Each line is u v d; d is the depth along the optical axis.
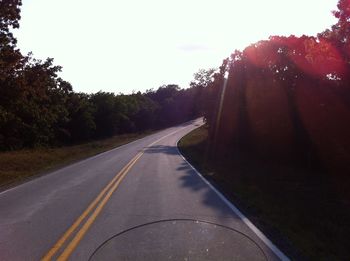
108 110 87.69
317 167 22.50
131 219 9.29
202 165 23.81
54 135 62.44
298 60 25.80
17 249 7.09
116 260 6.36
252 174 19.77
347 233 8.62
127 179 16.92
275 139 28.08
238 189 14.31
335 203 12.52
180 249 6.91
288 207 11.41
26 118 48.78
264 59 30.48
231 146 40.69
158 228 8.41
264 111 29.56
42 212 10.41
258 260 6.31
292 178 18.44
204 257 6.45
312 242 7.60
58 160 31.38
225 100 43.19
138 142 55.78
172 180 16.66
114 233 8.03
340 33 20.34
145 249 6.92
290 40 28.22
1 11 29.06
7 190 15.05
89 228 8.48
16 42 30.62
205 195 12.88
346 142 21.14
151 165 23.59
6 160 26.80
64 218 9.57
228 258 6.40
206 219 9.30
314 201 12.75
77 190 14.22
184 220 9.18
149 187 14.57
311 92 22.42
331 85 20.91
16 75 32.62
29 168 24.91
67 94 61.62
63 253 6.77
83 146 50.62
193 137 59.31
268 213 10.16
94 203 11.44
